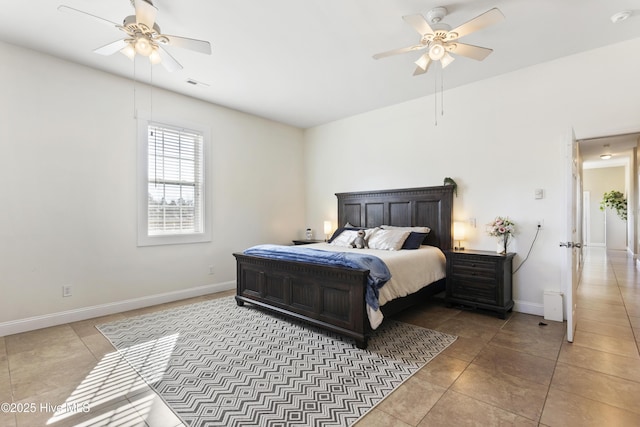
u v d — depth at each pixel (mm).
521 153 3635
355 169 5281
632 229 7695
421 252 3682
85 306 3482
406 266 3260
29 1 2393
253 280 3764
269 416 1792
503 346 2699
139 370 2324
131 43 2402
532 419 1732
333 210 5648
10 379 2193
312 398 1962
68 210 3373
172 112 4211
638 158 6113
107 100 3646
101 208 3604
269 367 2363
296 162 5977
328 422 1737
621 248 9633
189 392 2033
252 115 5215
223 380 2182
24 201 3109
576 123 3293
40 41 2992
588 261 7105
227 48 3086
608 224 9867
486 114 3879
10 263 3031
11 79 3043
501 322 3312
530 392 1992
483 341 2812
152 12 2070
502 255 3463
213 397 1978
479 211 3959
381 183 4934
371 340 2859
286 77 3766
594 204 10336
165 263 4148
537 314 3537
